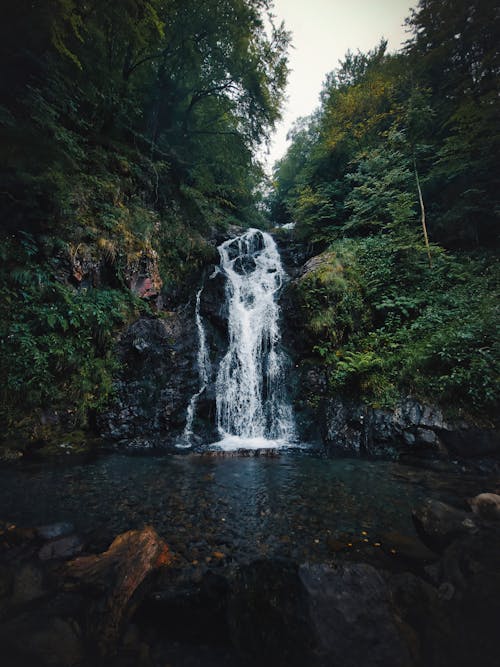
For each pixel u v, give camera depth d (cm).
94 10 743
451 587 219
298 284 940
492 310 662
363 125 1368
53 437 598
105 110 1002
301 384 800
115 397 697
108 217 867
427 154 1160
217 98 1405
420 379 654
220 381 822
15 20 624
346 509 378
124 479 465
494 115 962
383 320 870
